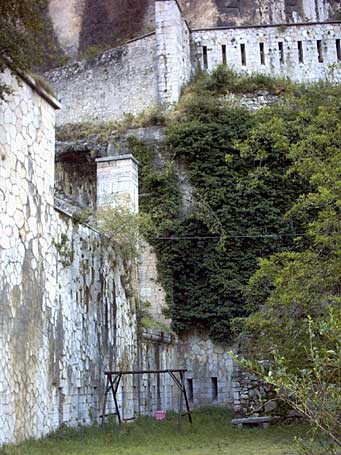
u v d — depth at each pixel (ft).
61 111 122.42
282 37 124.36
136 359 70.59
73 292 54.13
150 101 116.47
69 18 183.21
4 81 43.65
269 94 112.78
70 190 107.24
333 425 28.78
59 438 46.09
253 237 96.94
